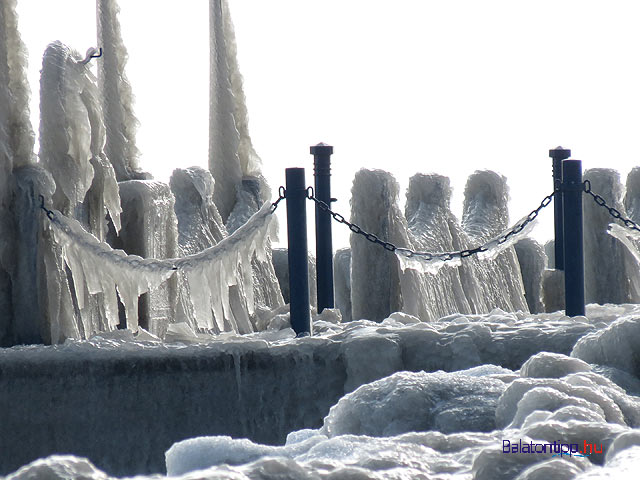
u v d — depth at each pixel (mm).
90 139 25172
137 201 27078
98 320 25656
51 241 24406
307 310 25922
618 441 7945
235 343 23406
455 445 10227
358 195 31500
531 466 7145
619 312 30453
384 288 31297
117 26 29984
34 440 22844
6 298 24281
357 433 15070
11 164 24297
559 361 15539
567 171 28031
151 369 23031
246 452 11750
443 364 23188
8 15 24688
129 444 22844
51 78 24641
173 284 28500
